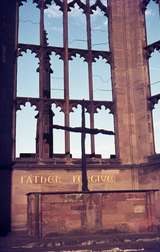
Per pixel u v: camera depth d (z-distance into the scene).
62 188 18.58
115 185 19.39
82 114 16.83
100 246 10.96
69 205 13.74
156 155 18.98
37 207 13.38
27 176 18.23
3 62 19.17
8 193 17.78
